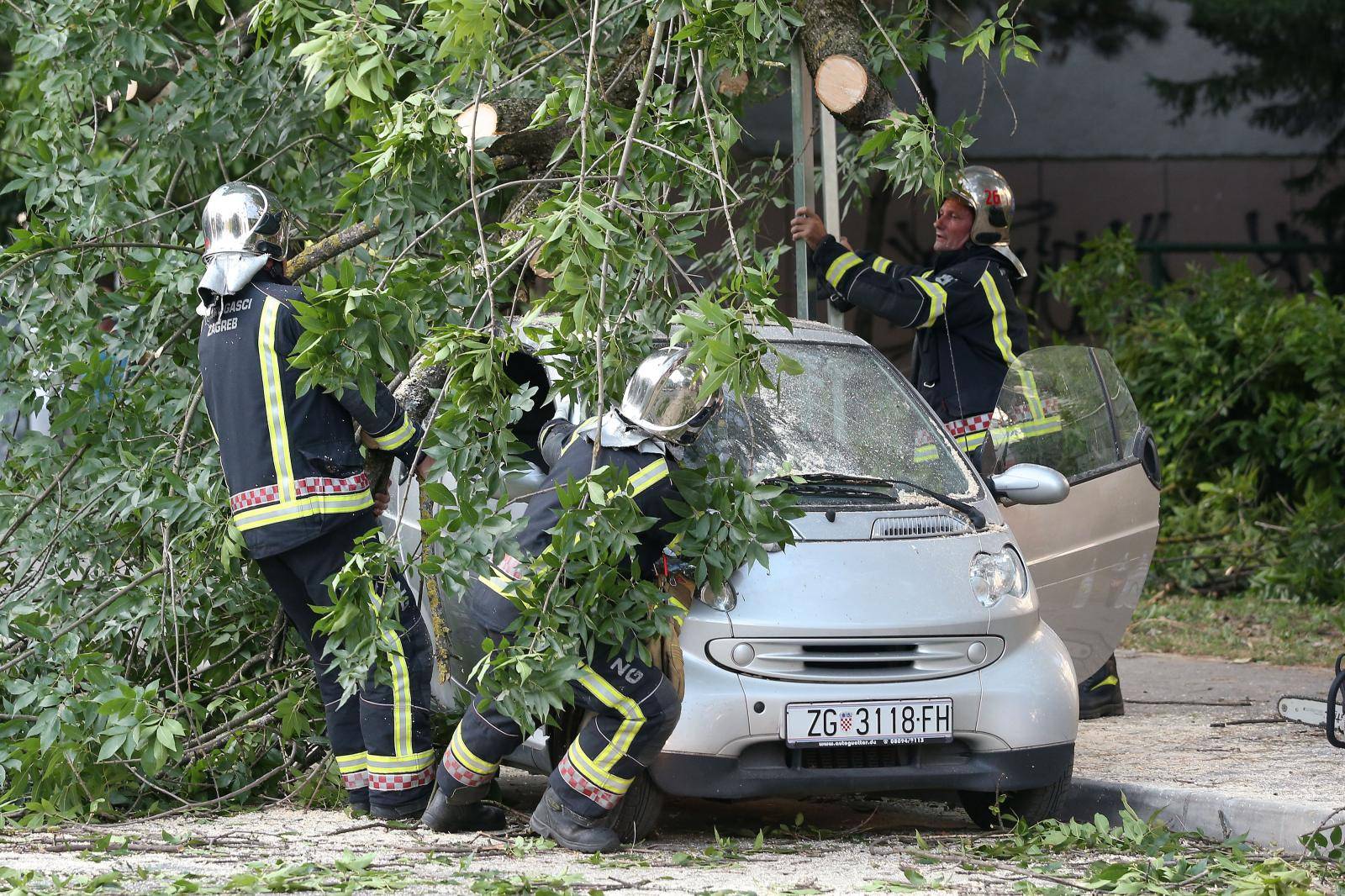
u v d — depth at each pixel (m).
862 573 8.96
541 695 7.91
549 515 8.32
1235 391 22.11
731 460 8.13
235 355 8.91
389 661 8.80
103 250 10.60
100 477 9.82
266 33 10.51
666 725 8.33
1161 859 8.47
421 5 9.24
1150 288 24.50
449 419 8.14
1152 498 12.07
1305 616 18.92
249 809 9.80
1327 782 10.20
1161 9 32.19
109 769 9.37
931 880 7.94
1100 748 11.63
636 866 8.20
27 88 12.45
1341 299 23.36
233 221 8.97
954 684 8.86
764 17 9.12
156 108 10.88
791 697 8.59
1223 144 32.66
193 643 10.26
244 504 8.91
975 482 10.17
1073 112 32.50
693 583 8.59
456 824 8.98
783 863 8.39
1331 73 31.66
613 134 9.94
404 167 8.68
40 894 7.16
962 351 12.19
